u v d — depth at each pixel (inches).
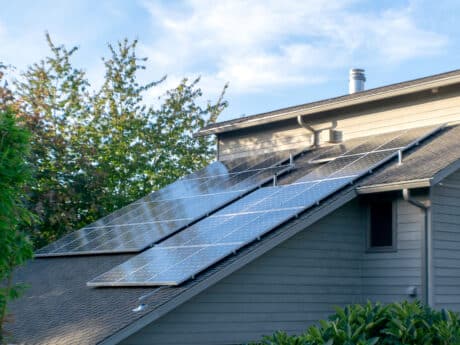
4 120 370.9
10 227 368.8
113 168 1203.9
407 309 390.3
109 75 1275.8
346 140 821.9
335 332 370.6
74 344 501.7
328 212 618.5
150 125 1299.2
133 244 685.3
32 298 653.3
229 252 571.2
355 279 647.1
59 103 1226.0
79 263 718.5
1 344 388.8
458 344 370.9
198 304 557.9
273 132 909.8
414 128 757.3
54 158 1055.6
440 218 623.5
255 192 719.7
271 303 595.5
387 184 612.4
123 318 522.0
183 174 1312.7
